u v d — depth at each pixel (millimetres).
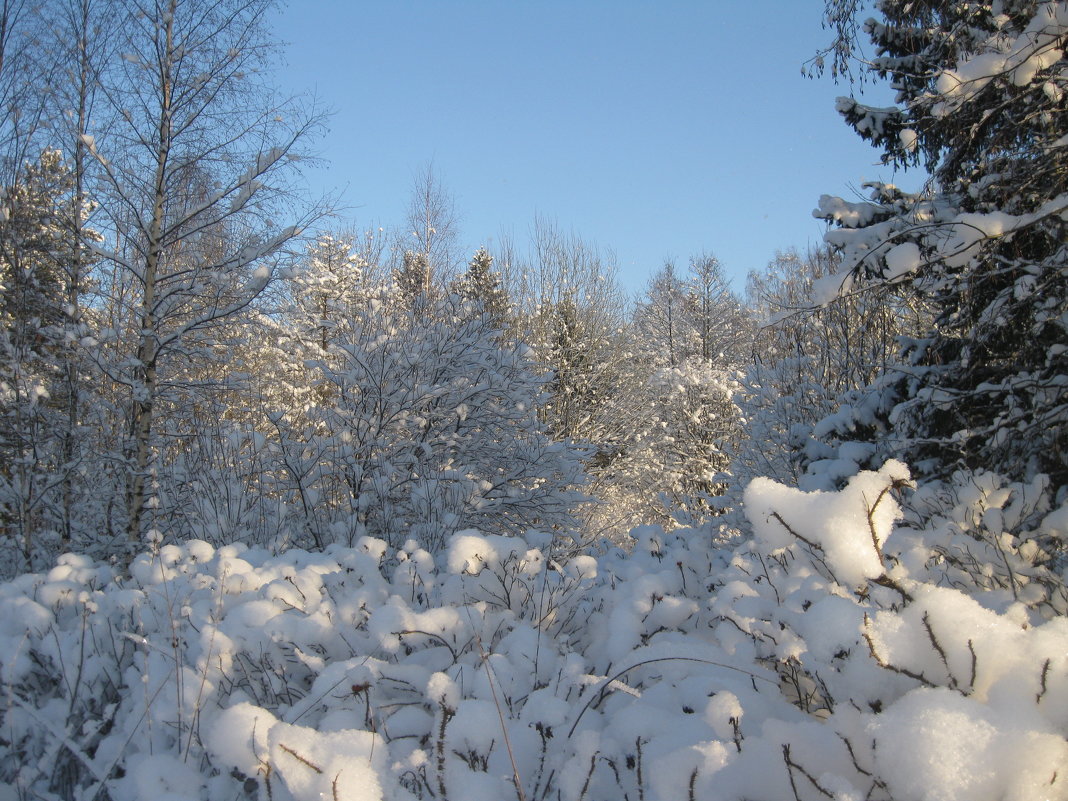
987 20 6152
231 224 8141
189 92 7633
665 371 22828
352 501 7000
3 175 7461
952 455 6246
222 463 6531
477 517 7809
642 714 2109
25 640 2531
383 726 2236
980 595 2801
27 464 7086
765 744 1812
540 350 19859
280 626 2611
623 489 20312
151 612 2902
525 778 2051
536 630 2840
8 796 2211
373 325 8297
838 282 5766
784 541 2021
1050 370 5480
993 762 1493
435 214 25797
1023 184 5324
